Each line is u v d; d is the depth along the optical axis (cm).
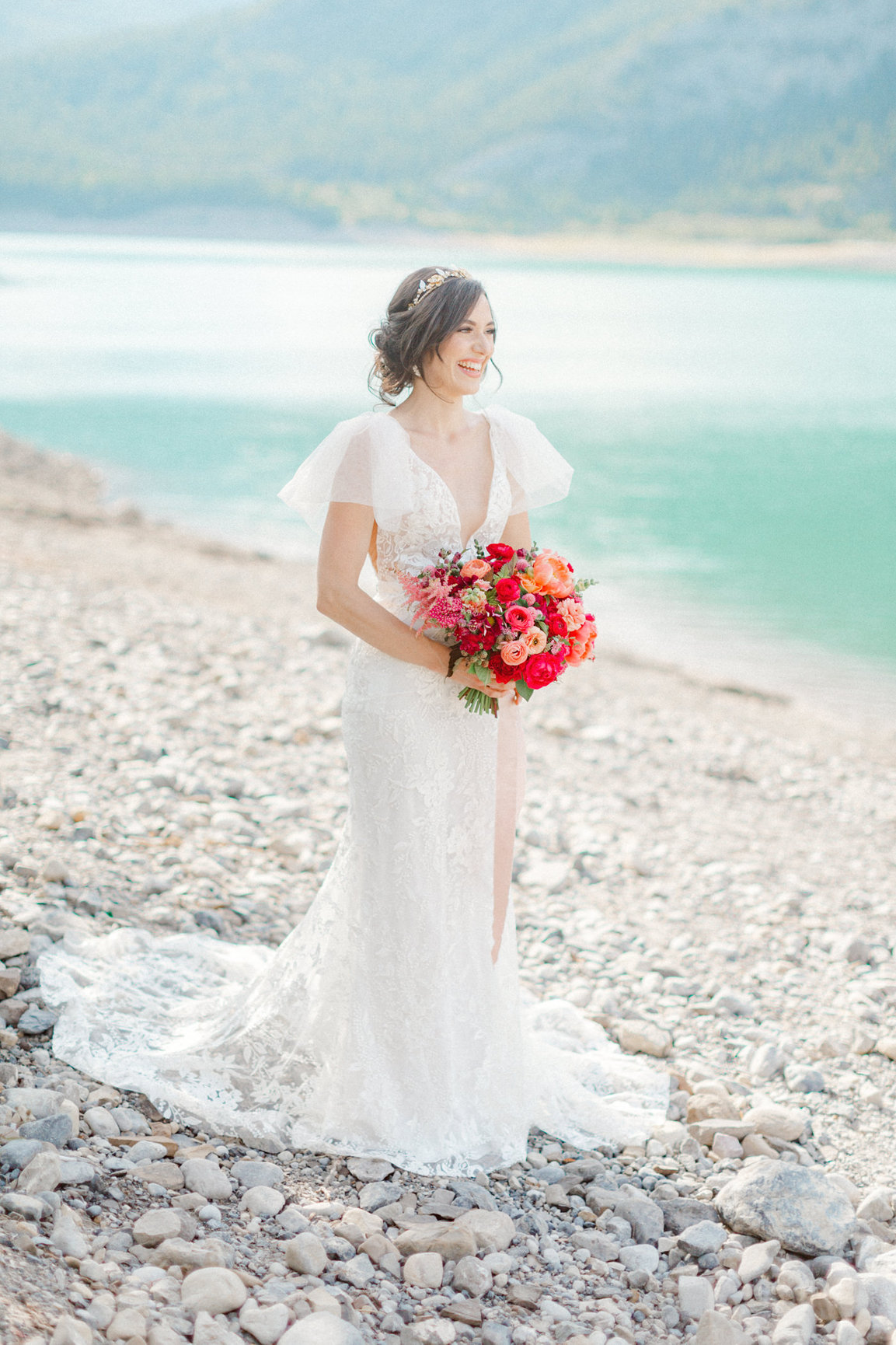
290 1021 383
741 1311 313
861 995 500
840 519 2073
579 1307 309
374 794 357
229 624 1038
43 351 4519
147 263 15150
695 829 712
